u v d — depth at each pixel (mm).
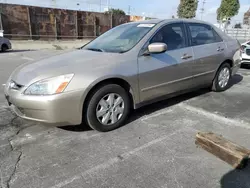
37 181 2174
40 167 2383
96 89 2953
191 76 4062
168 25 3783
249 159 2420
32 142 2887
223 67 4805
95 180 2189
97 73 2883
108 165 2418
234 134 3057
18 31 22422
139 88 3328
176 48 3791
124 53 3238
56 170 2336
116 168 2367
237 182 2164
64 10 25281
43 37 24312
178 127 3291
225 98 4547
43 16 23859
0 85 5668
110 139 2961
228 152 2416
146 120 3531
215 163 2445
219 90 4910
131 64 3193
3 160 2496
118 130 3209
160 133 3117
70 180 2189
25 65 3348
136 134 3094
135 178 2215
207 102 4312
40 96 2656
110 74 2961
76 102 2771
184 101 4379
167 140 2928
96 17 28188
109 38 3930
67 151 2686
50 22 24469
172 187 2094
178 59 3748
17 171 2316
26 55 12664
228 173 2289
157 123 3428
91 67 2914
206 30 4441
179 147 2756
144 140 2934
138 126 3330
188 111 3885
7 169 2346
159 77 3523
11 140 2930
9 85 3027
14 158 2537
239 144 2797
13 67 8492
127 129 3240
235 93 4887
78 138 2990
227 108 4004
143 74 3309
